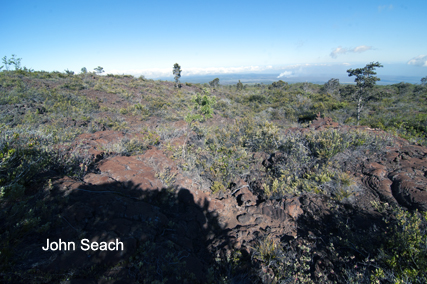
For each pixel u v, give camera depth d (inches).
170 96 892.0
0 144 149.0
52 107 465.4
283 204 170.2
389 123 488.7
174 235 131.4
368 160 205.0
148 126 473.4
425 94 1104.2
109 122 438.9
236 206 181.3
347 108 780.6
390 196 155.3
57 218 110.7
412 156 204.8
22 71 693.9
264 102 1035.3
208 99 267.1
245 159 234.1
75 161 172.1
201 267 115.6
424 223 122.9
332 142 220.1
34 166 135.6
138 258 103.2
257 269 120.0
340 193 163.5
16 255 86.3
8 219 99.0
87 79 817.5
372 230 131.0
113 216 124.4
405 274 95.3
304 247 129.9
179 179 186.9
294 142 236.5
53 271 85.5
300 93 1217.4
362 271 107.5
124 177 168.2
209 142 291.3
